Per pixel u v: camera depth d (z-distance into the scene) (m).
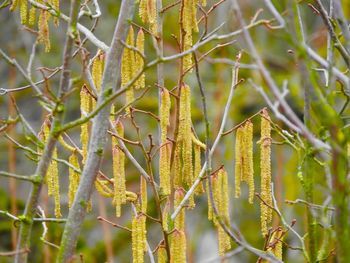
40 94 0.85
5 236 1.58
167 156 0.91
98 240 1.57
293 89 1.40
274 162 1.49
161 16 0.95
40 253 1.50
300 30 0.84
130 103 0.89
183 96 0.90
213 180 0.90
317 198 1.06
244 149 0.91
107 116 0.89
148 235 1.56
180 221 0.92
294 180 1.41
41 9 0.92
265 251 0.92
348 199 0.82
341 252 0.81
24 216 0.86
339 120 0.82
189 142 0.91
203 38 0.93
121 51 0.89
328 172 0.86
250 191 0.91
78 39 0.90
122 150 0.91
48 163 0.85
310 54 0.85
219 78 1.52
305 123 0.86
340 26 0.87
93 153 0.89
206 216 1.55
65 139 1.47
